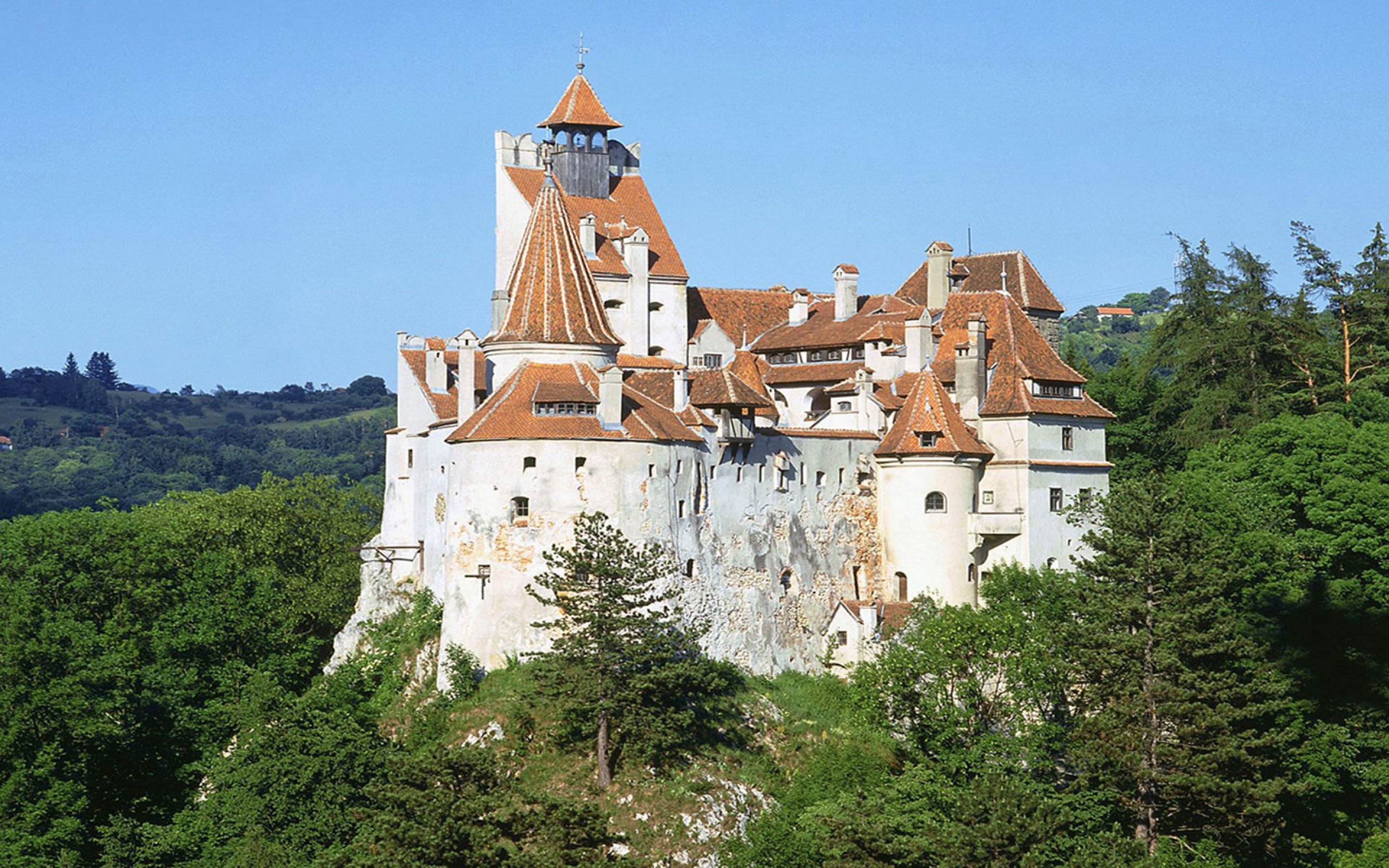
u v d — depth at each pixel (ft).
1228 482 414.82
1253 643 344.90
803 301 457.27
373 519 534.78
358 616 413.39
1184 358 480.23
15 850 320.91
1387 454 408.05
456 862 278.67
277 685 356.59
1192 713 330.54
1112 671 341.62
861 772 340.80
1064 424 406.62
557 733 338.34
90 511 448.24
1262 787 327.06
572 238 383.86
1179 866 319.68
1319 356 474.49
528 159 460.14
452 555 363.56
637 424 361.71
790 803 333.21
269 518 492.54
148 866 323.16
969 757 338.75
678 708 343.46
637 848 317.22
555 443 355.36
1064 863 299.99
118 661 363.97
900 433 396.98
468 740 340.39
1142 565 346.33
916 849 291.58
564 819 288.10
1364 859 348.59
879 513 400.06
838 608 390.21
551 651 342.64
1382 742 364.79
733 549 374.22
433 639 378.12
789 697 370.94
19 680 348.38
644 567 340.80
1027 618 373.81
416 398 417.08
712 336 448.65
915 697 354.13
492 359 378.12
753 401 375.66
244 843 318.04
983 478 399.85
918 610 383.45
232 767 334.44
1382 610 380.37
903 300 447.01
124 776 362.74
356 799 327.26
